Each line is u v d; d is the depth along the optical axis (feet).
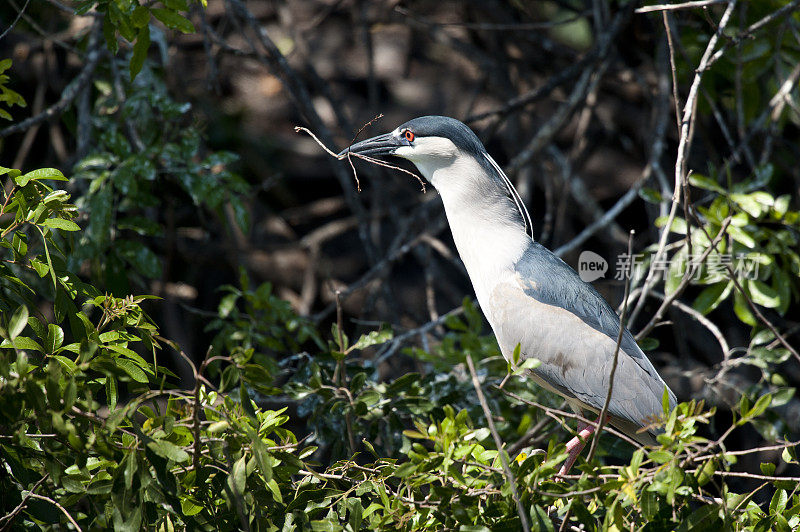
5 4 42.27
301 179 60.44
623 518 18.49
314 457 30.48
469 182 29.81
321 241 54.39
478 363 29.63
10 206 18.65
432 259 54.49
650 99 44.62
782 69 39.50
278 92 60.44
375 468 20.27
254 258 54.19
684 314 47.14
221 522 18.60
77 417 16.46
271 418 19.20
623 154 55.67
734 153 36.24
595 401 27.14
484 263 29.53
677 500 18.98
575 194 47.67
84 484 17.58
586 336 27.43
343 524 19.74
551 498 18.70
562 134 54.65
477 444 19.04
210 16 57.26
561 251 35.68
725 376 39.32
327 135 40.93
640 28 43.52
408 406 25.48
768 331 30.94
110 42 24.45
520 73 52.75
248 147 55.21
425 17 58.08
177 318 47.78
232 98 57.57
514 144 50.21
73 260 31.32
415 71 63.41
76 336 19.48
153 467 16.87
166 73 43.47
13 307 19.93
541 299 28.27
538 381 28.76
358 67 62.23
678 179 21.38
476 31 54.39
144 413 17.08
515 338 28.22
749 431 41.83
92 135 38.40
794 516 20.06
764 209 31.73
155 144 35.50
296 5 63.10
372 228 52.49
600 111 53.42
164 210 46.91
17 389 16.11
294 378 27.45
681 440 17.29
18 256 18.85
